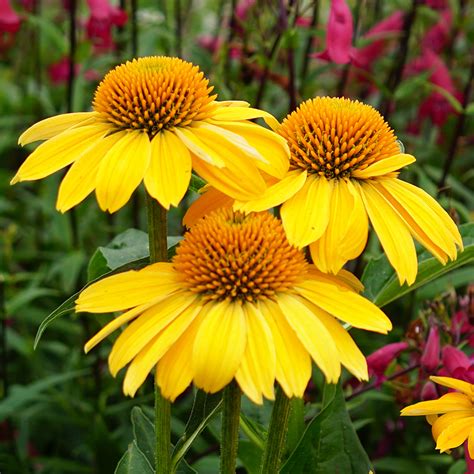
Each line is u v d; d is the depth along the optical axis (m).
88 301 0.36
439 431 0.41
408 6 0.73
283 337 0.35
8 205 0.77
